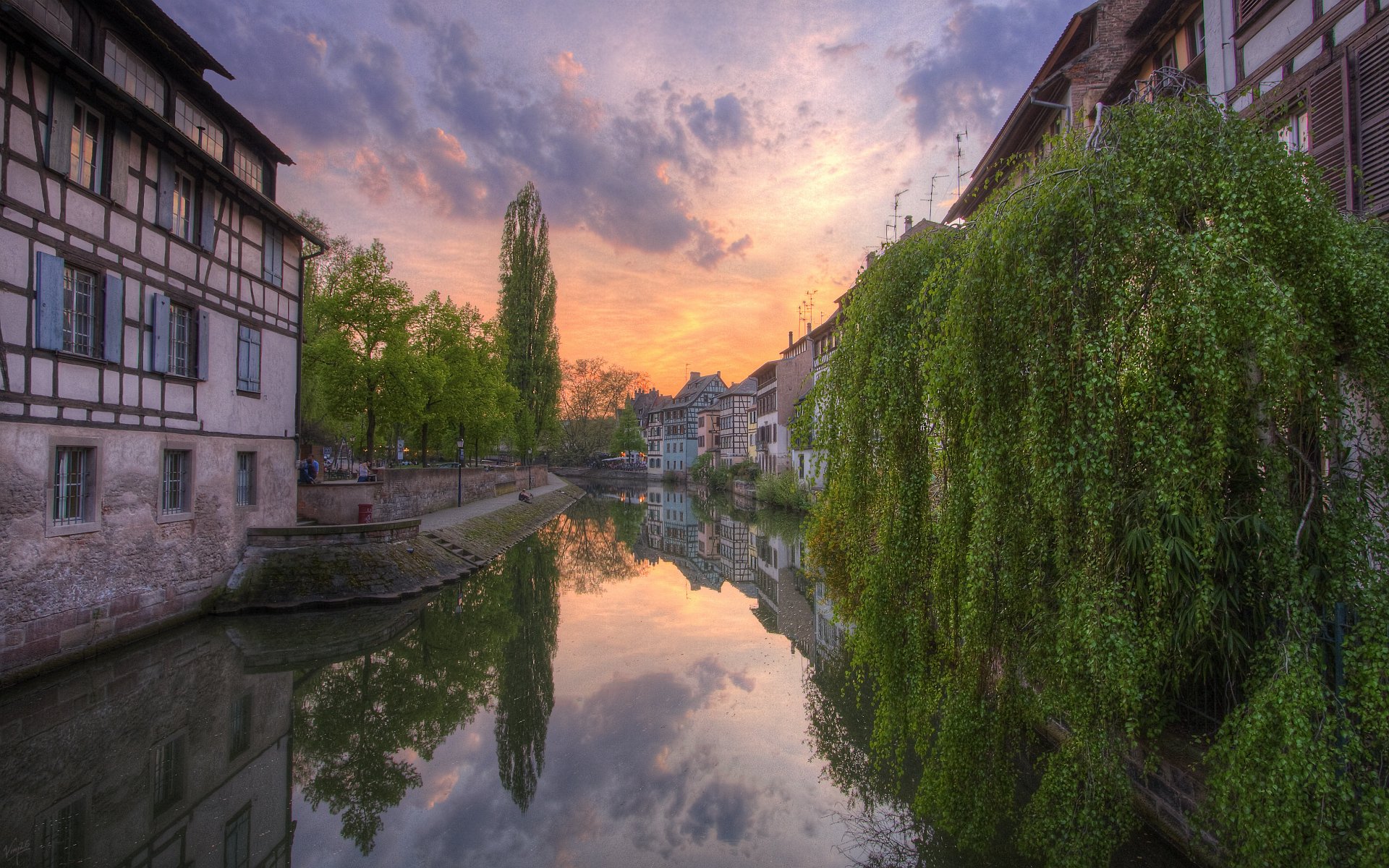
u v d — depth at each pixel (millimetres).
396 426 31281
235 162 13797
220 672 10328
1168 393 3539
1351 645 3568
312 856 5848
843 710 9102
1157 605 3783
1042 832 4363
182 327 12125
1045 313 3863
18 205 8781
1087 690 3982
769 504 35375
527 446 45125
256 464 14258
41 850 5793
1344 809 3205
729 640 12688
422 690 9938
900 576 5195
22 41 8859
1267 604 4020
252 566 13641
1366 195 5840
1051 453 3834
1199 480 3646
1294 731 3264
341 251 31750
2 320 8555
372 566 15023
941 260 4984
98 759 7426
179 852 5863
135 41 10984
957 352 4328
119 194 10414
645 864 5684
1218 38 7824
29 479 8859
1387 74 5695
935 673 5102
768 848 5898
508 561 21531
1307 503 3885
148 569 11109
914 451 5297
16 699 8523
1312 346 3650
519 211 45188
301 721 8828
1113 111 3957
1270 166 3637
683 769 7430
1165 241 3479
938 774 5086
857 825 6285
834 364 6215
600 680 10359
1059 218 3896
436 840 6129
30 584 8875
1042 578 4402
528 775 7344
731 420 60219
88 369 9852
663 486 73000
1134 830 5316
